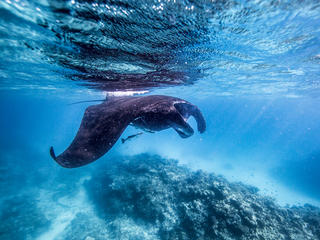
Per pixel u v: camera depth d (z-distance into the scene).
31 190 17.45
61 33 4.47
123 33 4.39
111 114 2.70
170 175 14.82
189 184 13.27
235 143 61.69
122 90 12.20
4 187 17.62
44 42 5.12
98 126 2.46
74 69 7.96
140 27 4.12
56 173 21.44
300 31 5.25
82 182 18.81
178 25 4.23
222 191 10.80
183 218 10.20
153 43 5.06
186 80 12.16
